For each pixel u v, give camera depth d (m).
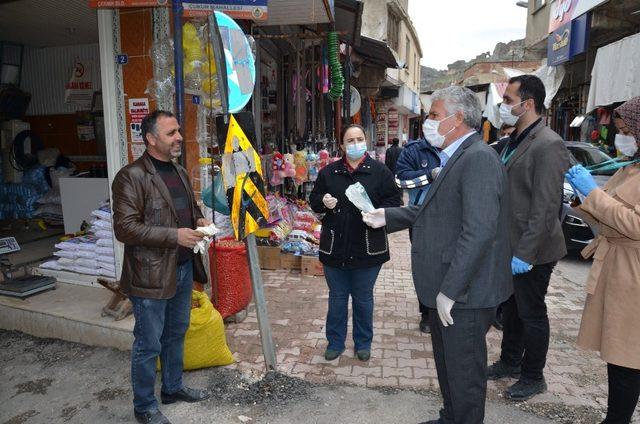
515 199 2.96
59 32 6.03
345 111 7.17
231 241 4.40
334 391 3.22
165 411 3.00
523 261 2.78
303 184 7.83
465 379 2.27
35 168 7.17
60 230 6.97
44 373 3.51
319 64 8.13
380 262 3.49
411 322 4.43
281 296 5.02
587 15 9.05
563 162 2.79
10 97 6.96
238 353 3.75
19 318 4.13
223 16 2.93
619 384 2.38
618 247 2.34
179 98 3.29
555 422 2.89
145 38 4.11
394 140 11.42
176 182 2.94
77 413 3.05
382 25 15.76
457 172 2.21
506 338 3.37
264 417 2.94
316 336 4.06
